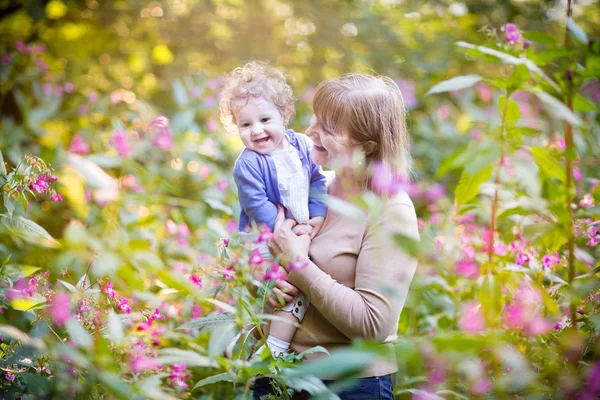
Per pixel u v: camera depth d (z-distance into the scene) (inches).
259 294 81.9
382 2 345.1
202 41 318.0
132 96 255.1
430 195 113.5
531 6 340.2
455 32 337.1
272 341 88.4
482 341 57.1
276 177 97.4
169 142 175.8
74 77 257.9
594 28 334.3
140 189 149.4
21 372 83.5
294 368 70.7
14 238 119.3
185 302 107.6
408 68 311.4
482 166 74.5
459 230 133.6
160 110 264.2
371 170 89.1
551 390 78.3
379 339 85.7
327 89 91.3
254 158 99.2
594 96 168.2
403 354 57.4
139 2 294.0
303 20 333.7
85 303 85.8
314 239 92.2
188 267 132.2
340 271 88.6
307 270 86.0
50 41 274.7
